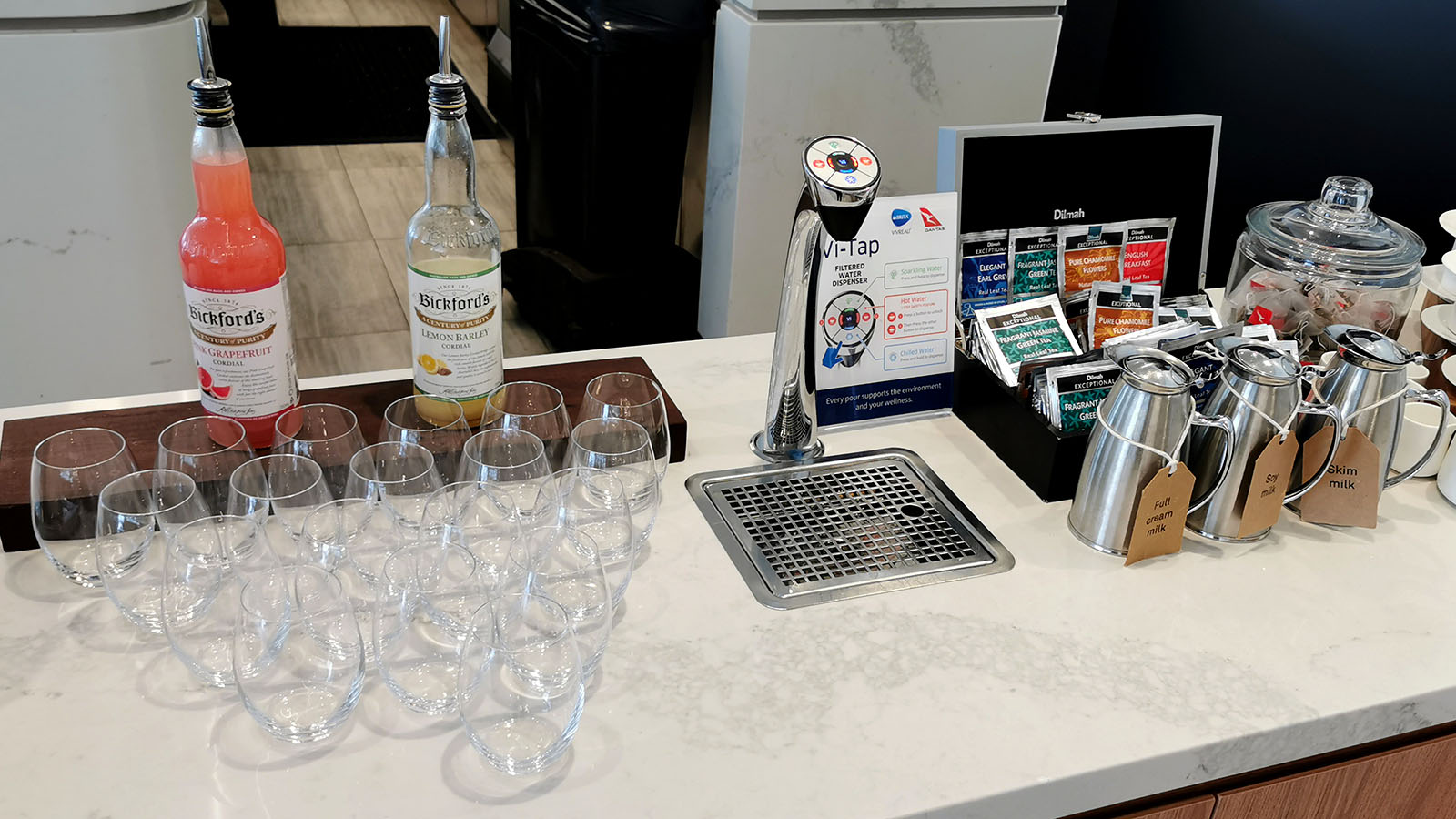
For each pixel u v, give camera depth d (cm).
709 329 313
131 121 221
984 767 93
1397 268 144
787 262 121
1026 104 294
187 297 111
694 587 111
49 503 102
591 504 108
